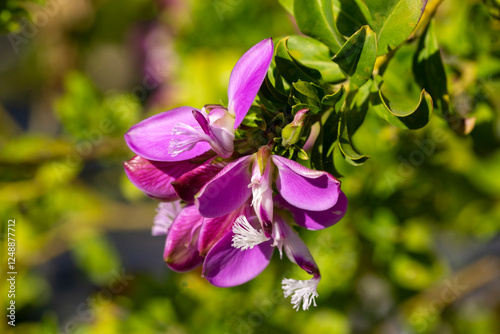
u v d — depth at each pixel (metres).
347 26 0.20
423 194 0.27
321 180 0.17
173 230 0.18
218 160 0.18
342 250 0.27
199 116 0.18
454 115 0.21
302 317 0.27
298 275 0.26
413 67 0.21
